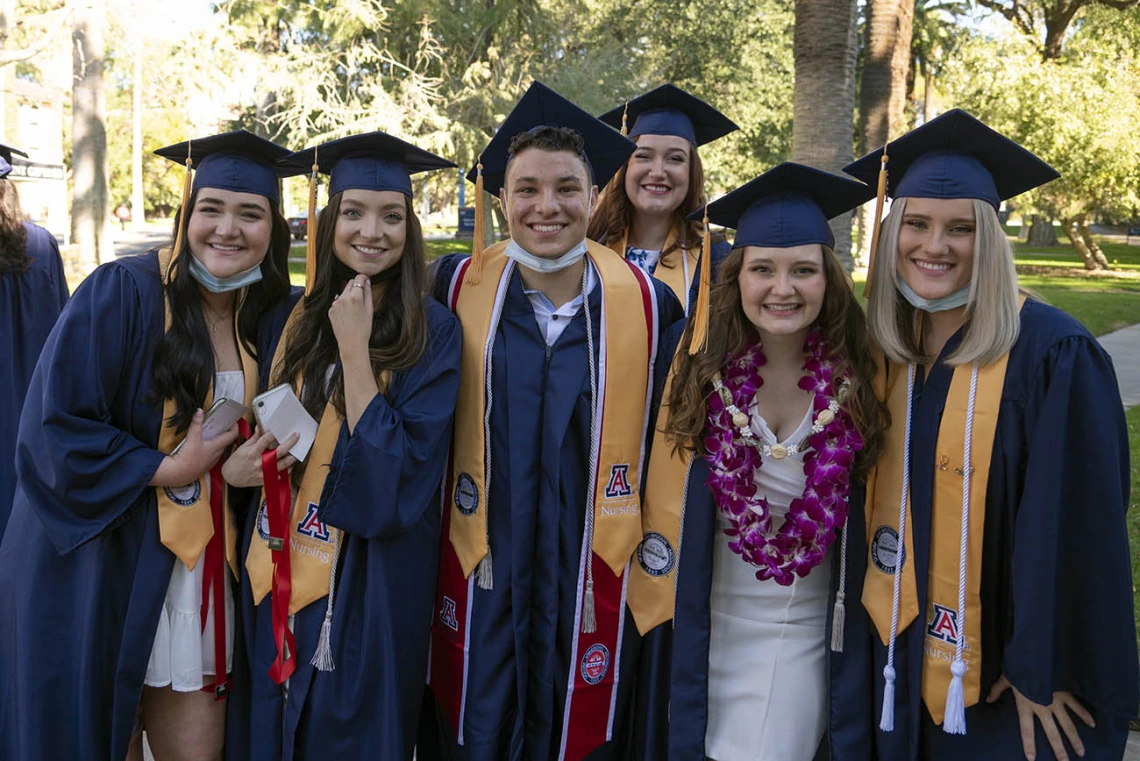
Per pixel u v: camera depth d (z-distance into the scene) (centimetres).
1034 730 239
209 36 1588
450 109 1912
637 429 284
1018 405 235
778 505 262
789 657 265
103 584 258
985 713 249
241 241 263
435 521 277
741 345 264
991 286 235
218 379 272
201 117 2241
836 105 967
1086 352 229
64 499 250
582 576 274
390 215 268
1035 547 227
